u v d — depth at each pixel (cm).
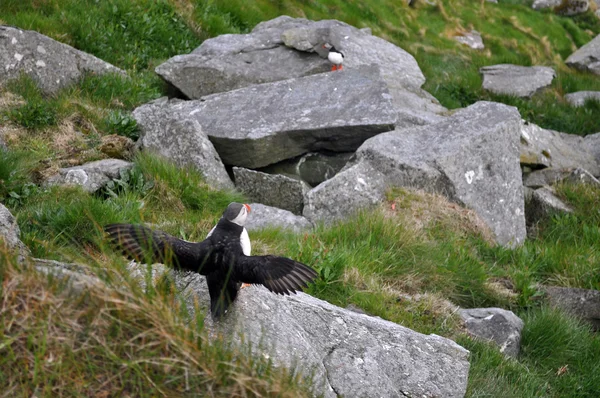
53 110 1507
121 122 1516
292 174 1597
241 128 1569
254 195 1484
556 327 1250
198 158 1455
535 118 2553
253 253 1155
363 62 2102
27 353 582
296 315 848
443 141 1570
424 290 1259
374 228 1325
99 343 600
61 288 616
